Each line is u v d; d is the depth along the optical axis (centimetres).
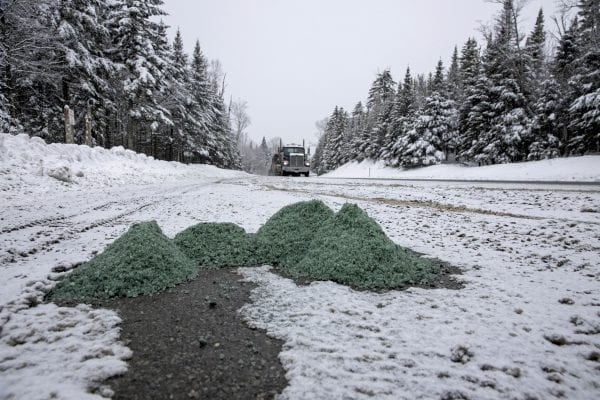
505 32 2747
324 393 174
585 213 752
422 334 238
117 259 332
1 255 406
